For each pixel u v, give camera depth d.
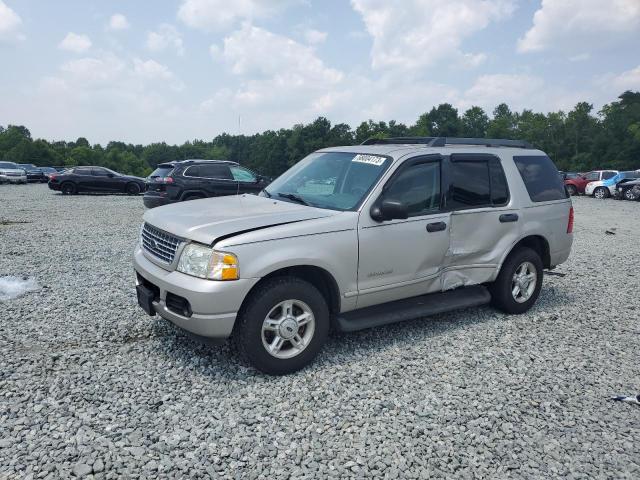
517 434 3.42
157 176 13.98
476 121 116.38
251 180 14.20
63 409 3.45
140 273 4.41
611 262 9.41
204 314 3.78
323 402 3.73
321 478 2.87
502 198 5.64
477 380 4.20
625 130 91.00
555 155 100.19
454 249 5.15
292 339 4.14
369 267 4.50
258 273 3.85
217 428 3.32
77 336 4.78
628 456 3.23
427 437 3.33
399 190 4.75
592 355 4.84
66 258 8.37
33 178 37.12
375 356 4.59
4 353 4.34
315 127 106.19
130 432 3.22
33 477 2.74
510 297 5.82
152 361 4.28
